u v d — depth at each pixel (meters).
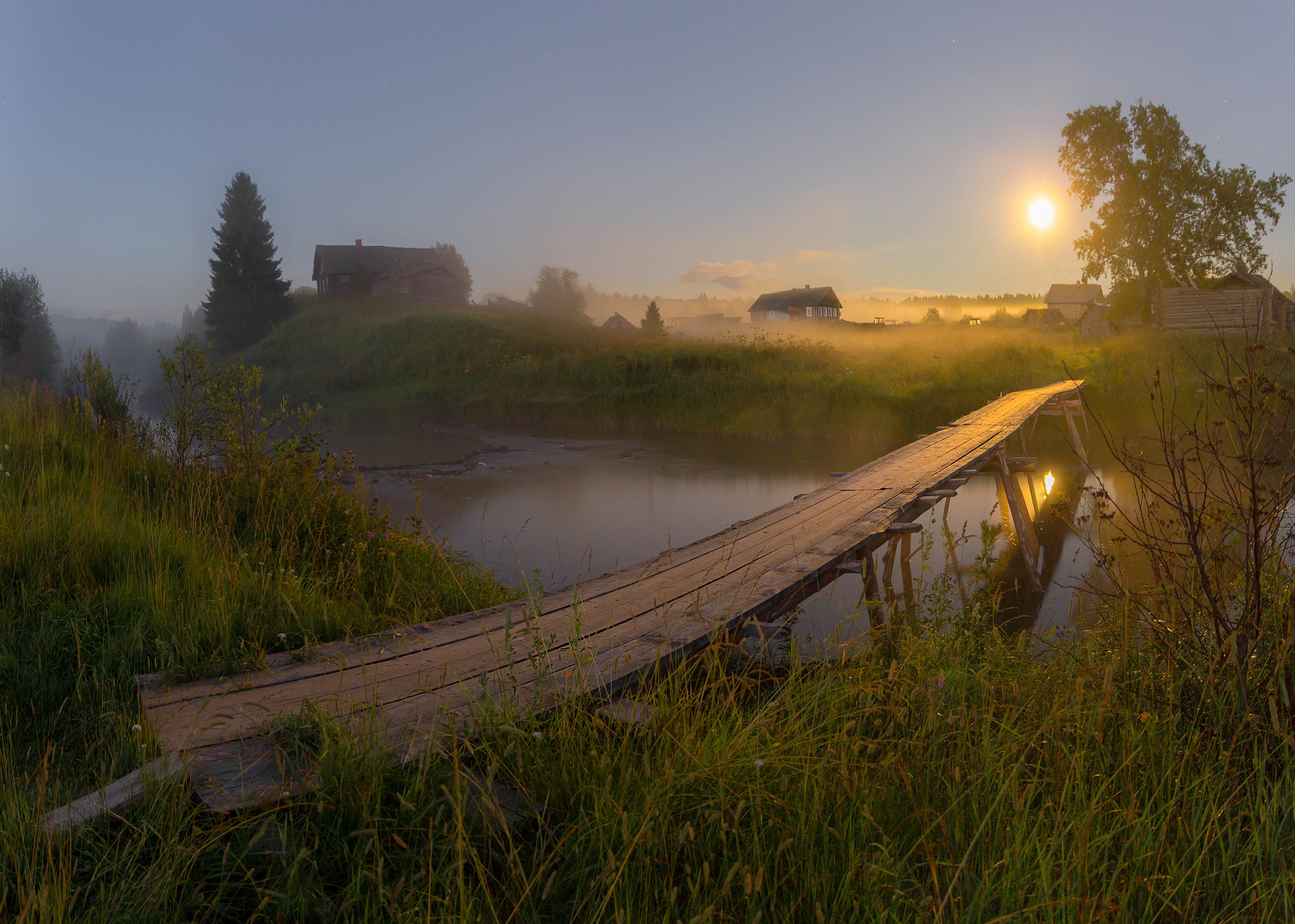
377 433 29.34
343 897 2.17
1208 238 39.28
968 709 3.57
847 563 6.26
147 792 2.48
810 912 2.19
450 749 2.78
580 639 3.58
